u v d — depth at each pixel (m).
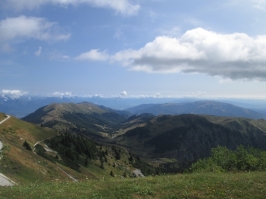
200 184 22.89
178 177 27.03
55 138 166.25
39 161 85.44
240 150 50.22
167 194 20.06
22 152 82.50
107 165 169.38
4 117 157.50
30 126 166.75
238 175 28.34
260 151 49.53
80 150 162.12
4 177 51.25
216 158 51.78
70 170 107.38
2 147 73.44
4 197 19.53
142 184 23.52
